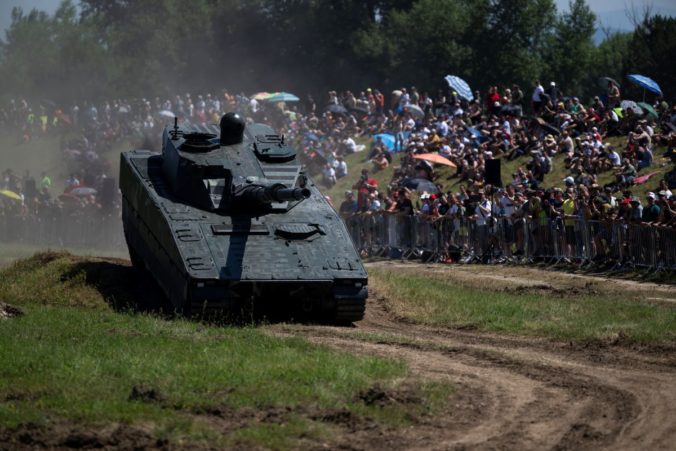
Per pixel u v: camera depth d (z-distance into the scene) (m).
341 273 63.22
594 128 117.81
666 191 88.88
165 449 33.72
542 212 98.62
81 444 34.06
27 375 43.41
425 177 125.62
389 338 56.94
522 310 67.94
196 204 67.81
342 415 37.69
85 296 69.75
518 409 40.12
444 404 40.31
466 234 105.44
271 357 47.72
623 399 42.19
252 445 34.31
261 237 64.88
